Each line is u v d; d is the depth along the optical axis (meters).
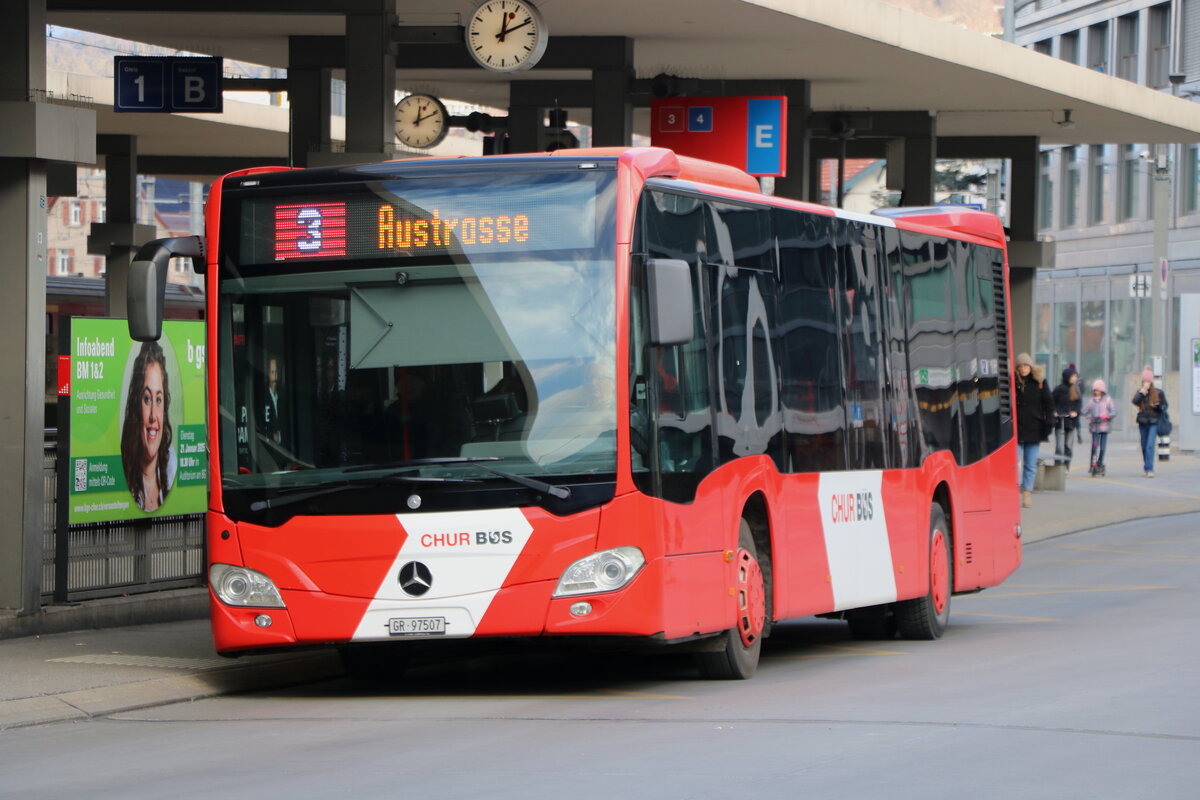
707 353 20.31
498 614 18.75
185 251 19.86
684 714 18.08
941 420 27.69
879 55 49.41
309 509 19.19
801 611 22.45
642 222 19.28
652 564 18.84
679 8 42.88
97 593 26.25
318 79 46.72
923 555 26.48
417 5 41.78
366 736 17.22
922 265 27.31
